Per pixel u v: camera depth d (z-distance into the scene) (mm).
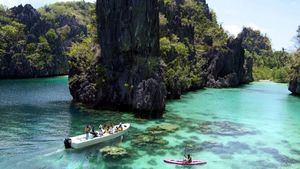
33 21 162375
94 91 72438
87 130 46094
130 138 49281
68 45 181625
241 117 69125
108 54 73062
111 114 65938
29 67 145875
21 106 72250
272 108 82938
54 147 43844
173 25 122188
